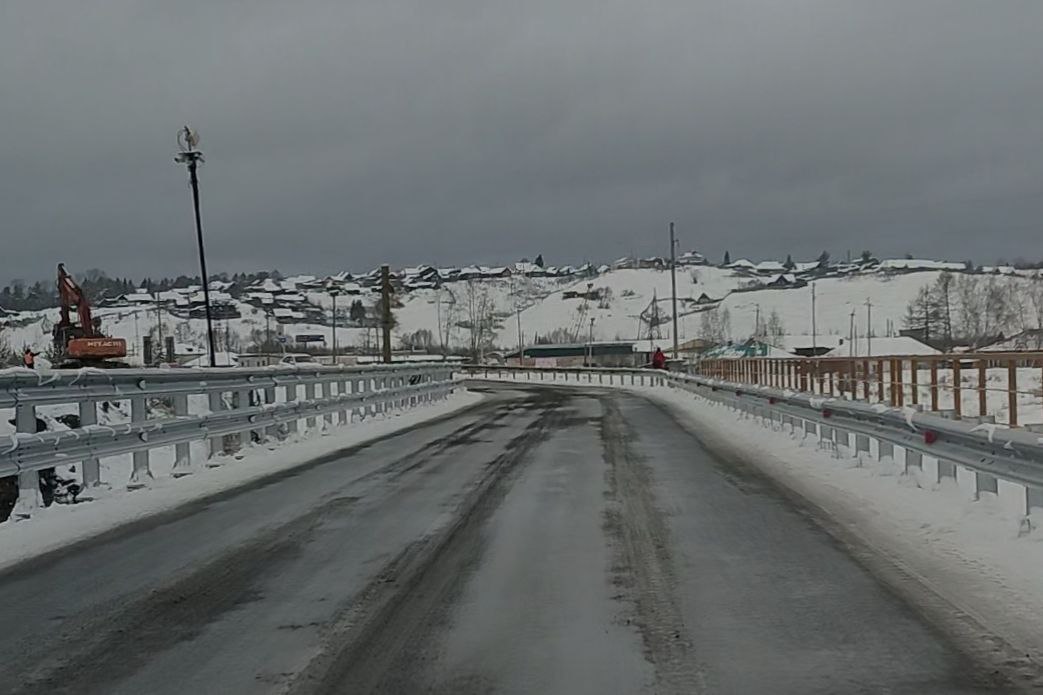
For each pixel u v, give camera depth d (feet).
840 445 50.80
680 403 113.19
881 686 16.80
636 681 17.20
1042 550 26.17
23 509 34.12
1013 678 17.13
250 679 17.67
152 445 42.52
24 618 21.86
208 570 26.30
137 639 20.18
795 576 24.57
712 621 20.76
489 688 17.02
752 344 236.84
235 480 44.19
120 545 29.76
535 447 58.85
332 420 77.41
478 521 33.06
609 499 37.50
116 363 127.95
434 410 101.45
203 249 114.42
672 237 181.06
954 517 31.27
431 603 22.54
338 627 20.77
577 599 22.67
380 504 37.01
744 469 46.75
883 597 22.41
